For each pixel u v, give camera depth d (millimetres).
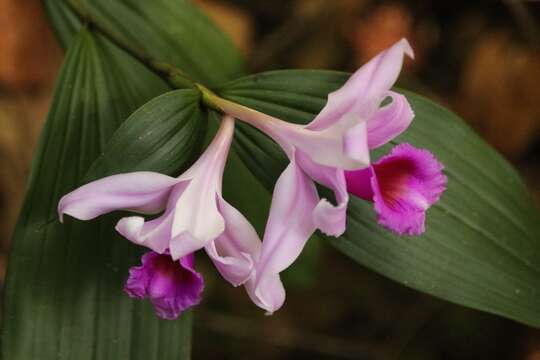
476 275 473
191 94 448
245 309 719
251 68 771
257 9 792
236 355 710
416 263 469
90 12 515
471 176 484
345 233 467
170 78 485
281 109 473
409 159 428
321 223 409
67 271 465
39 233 462
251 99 476
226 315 716
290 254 420
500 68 765
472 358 694
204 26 539
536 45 761
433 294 468
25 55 748
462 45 784
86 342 466
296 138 427
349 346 715
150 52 522
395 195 424
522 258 481
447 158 482
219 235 423
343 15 788
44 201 462
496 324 697
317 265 602
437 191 428
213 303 715
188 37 534
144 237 407
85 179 432
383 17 787
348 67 780
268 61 776
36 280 462
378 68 423
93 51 494
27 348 459
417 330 711
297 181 426
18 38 745
